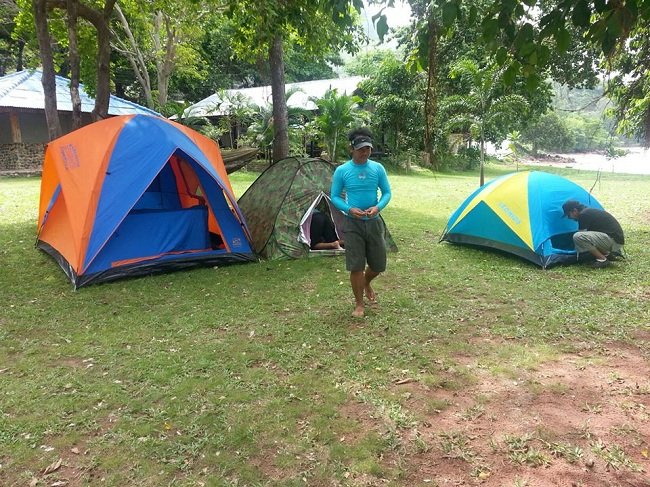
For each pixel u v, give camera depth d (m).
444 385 3.57
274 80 11.84
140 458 2.79
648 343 4.25
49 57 9.17
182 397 3.43
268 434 3.00
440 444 2.89
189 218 6.85
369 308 5.20
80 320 4.94
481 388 3.53
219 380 3.66
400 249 7.87
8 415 3.24
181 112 23.17
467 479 2.60
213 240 7.24
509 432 3.00
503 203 7.24
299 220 7.36
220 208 7.00
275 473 2.66
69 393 3.51
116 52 25.69
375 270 4.92
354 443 2.90
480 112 15.80
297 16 7.95
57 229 7.04
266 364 3.96
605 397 3.39
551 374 3.73
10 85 20.34
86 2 12.39
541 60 2.60
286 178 7.70
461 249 7.86
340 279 6.24
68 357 4.12
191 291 5.83
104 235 6.00
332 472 2.66
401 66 22.27
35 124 20.72
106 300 5.51
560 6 2.34
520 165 32.22
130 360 4.03
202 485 2.57
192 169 7.02
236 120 23.72
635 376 3.68
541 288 5.82
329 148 21.69
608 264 6.73
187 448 2.87
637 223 10.11
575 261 6.82
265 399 3.40
